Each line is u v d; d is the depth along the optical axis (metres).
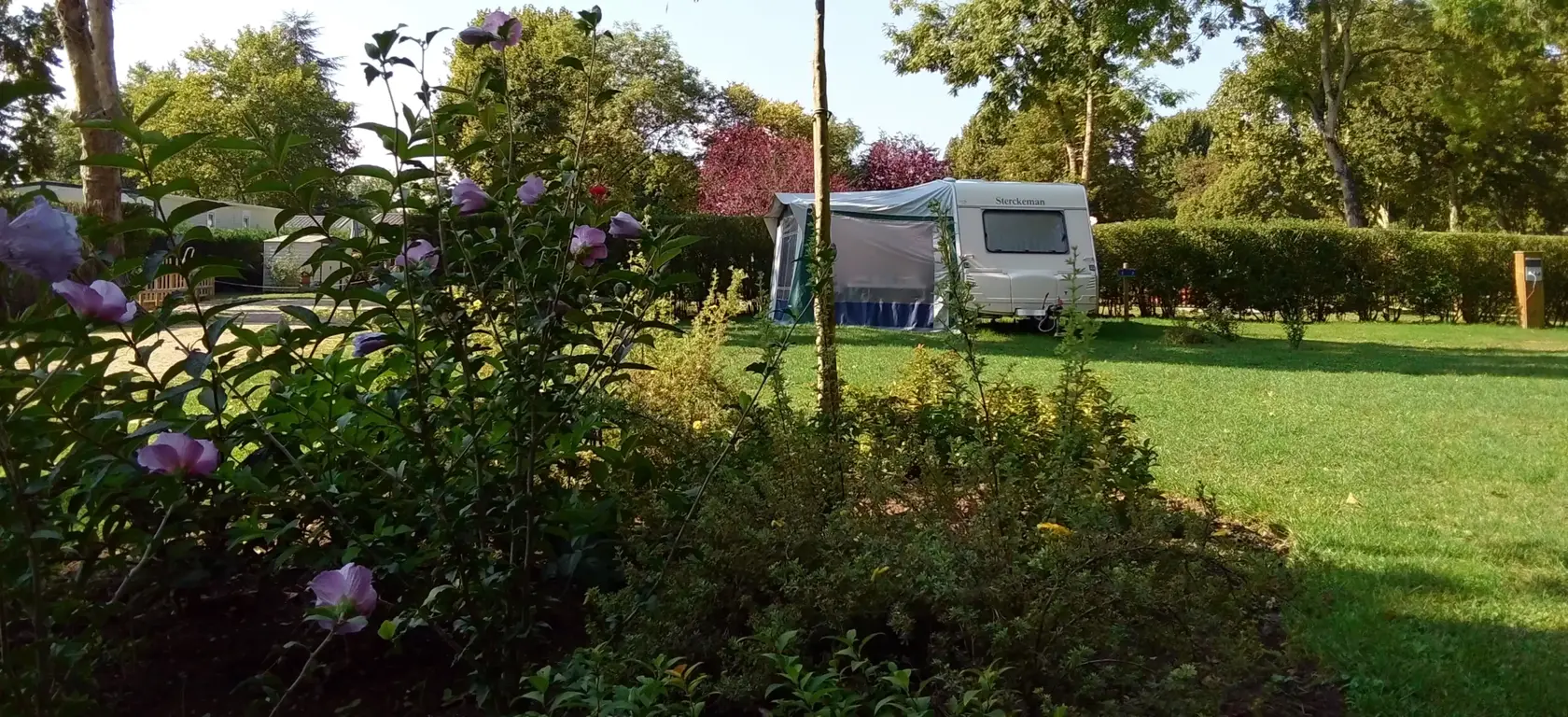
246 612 2.84
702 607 2.38
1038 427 3.79
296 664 2.60
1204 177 53.34
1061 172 38.62
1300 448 6.52
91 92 12.41
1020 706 2.19
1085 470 3.15
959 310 3.47
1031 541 2.52
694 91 46.00
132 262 2.00
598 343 2.40
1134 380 10.10
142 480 2.08
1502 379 10.52
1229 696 2.69
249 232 20.19
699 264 18.53
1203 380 10.13
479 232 2.41
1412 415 7.93
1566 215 39.62
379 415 2.31
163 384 2.08
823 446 3.12
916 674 2.36
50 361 1.90
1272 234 19.91
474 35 2.42
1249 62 30.19
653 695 1.87
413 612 2.16
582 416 2.60
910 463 3.27
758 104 48.62
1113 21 23.61
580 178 2.48
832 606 2.29
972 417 3.85
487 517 2.30
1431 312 20.44
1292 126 36.91
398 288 2.30
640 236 2.53
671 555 2.49
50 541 1.91
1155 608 2.34
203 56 52.31
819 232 4.89
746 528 2.46
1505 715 2.82
